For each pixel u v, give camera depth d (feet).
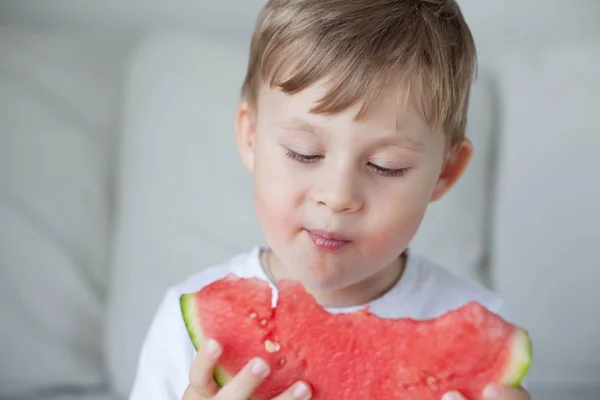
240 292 3.19
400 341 3.11
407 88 3.24
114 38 5.93
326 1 3.50
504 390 2.88
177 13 6.25
